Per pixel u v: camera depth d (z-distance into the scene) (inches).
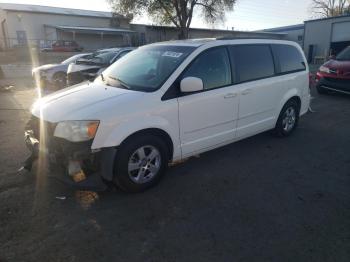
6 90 463.5
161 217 133.5
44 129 145.9
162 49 183.2
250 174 175.0
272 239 120.1
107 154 138.6
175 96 157.6
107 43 1755.7
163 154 157.1
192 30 1656.0
